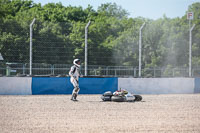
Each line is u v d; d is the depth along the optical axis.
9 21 46.28
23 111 25.12
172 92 45.59
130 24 74.44
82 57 47.88
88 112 24.91
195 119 22.66
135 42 58.34
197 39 55.56
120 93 32.28
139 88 44.06
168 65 57.16
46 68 45.16
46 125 19.69
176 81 45.91
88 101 32.59
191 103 32.44
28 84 40.47
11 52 45.09
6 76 41.91
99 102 31.72
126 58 55.66
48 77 41.00
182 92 46.12
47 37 47.09
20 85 40.25
